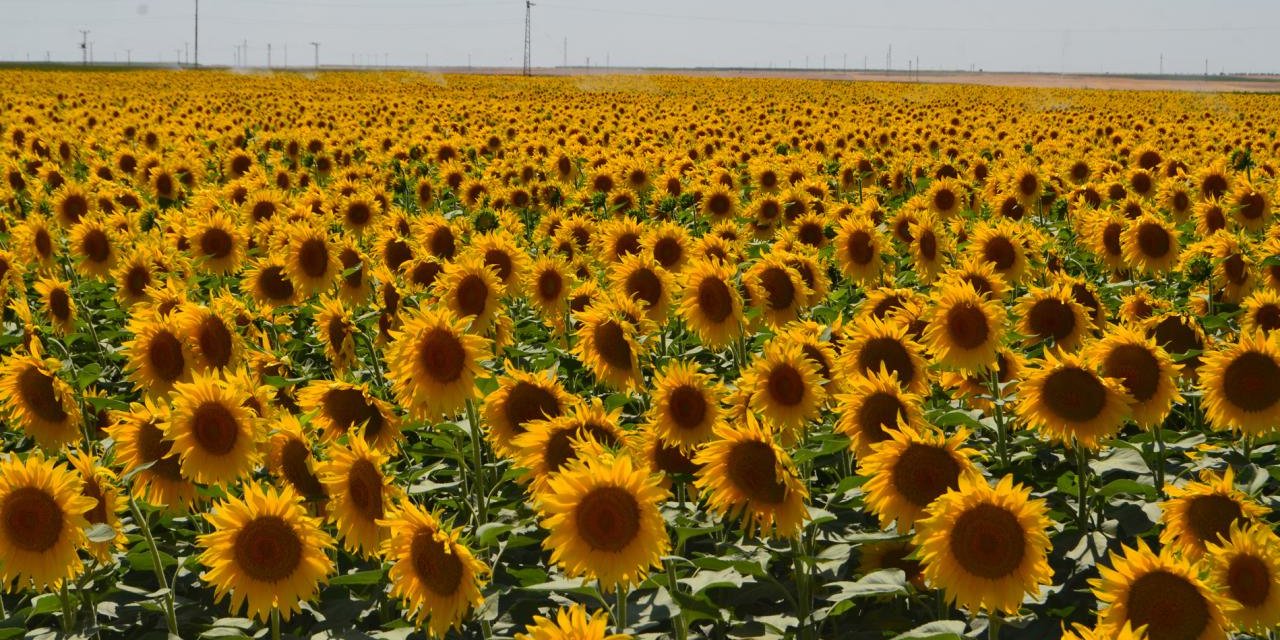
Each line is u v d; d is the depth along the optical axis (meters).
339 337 9.37
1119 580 4.48
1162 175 20.30
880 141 29.48
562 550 4.89
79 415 7.61
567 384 9.29
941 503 4.95
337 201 17.56
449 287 8.69
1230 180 15.90
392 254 12.36
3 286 11.25
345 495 5.98
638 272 9.67
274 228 14.45
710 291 8.52
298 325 11.59
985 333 7.34
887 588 5.68
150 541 6.20
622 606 5.03
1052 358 6.49
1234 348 7.10
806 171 20.77
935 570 4.96
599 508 4.85
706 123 35.56
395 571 5.18
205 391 6.18
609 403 7.66
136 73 99.12
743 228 15.74
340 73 111.62
